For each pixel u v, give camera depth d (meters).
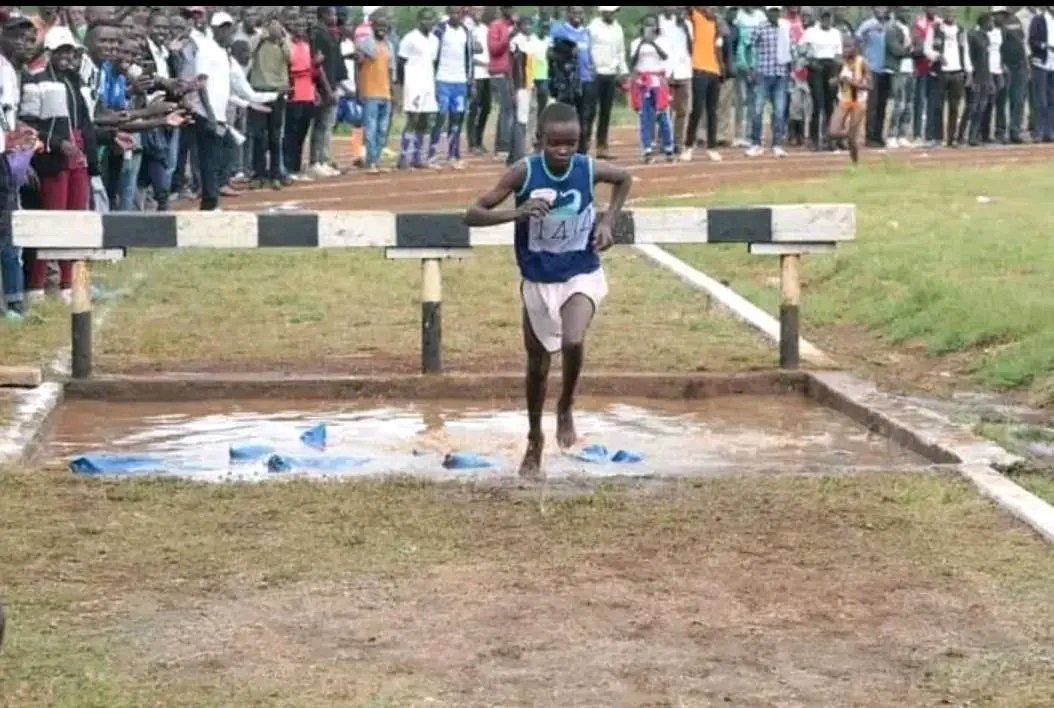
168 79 36.44
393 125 65.38
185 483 17.31
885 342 25.98
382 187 45.78
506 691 11.82
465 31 50.41
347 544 15.25
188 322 27.55
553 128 17.23
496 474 18.06
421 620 13.27
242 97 42.50
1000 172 45.12
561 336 17.62
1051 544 15.13
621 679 12.07
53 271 29.22
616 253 35.00
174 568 14.54
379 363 24.41
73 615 13.33
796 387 23.45
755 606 13.62
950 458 18.38
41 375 22.72
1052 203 38.09
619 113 71.94
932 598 13.77
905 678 12.10
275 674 12.09
